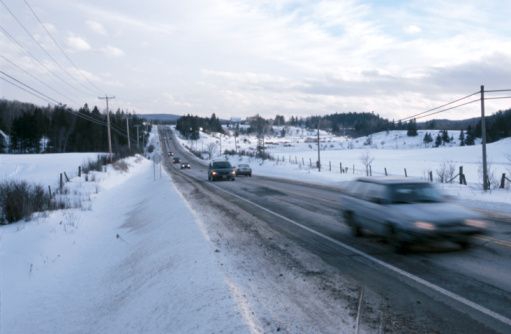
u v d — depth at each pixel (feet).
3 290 27.14
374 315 17.76
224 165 118.52
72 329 21.47
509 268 24.59
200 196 71.51
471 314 17.76
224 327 15.90
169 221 44.06
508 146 287.48
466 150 301.02
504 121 434.30
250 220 44.50
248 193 76.59
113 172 132.77
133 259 32.45
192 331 16.26
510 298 19.61
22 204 50.29
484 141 75.92
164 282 23.15
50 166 148.56
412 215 28.37
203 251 28.37
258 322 16.69
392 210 30.07
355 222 35.70
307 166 185.16
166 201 62.44
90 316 22.86
